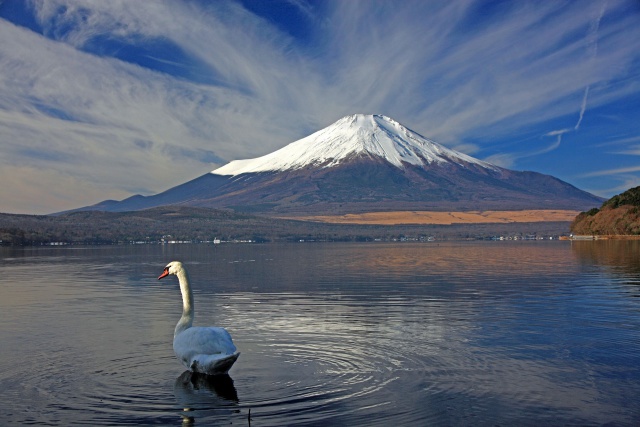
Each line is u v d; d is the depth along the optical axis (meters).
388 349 16.11
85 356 15.66
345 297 27.66
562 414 11.07
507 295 27.78
